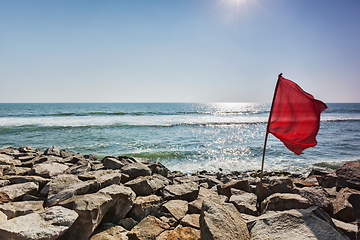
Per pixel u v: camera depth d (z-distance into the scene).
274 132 4.27
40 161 8.31
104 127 28.33
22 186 4.65
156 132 25.73
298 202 4.11
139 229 3.60
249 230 3.19
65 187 4.55
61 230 2.92
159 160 14.44
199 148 17.88
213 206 3.19
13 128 25.58
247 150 17.48
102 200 3.61
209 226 2.82
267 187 5.34
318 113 3.81
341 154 16.31
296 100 4.05
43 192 4.61
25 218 2.99
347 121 43.03
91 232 3.28
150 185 5.32
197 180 8.59
